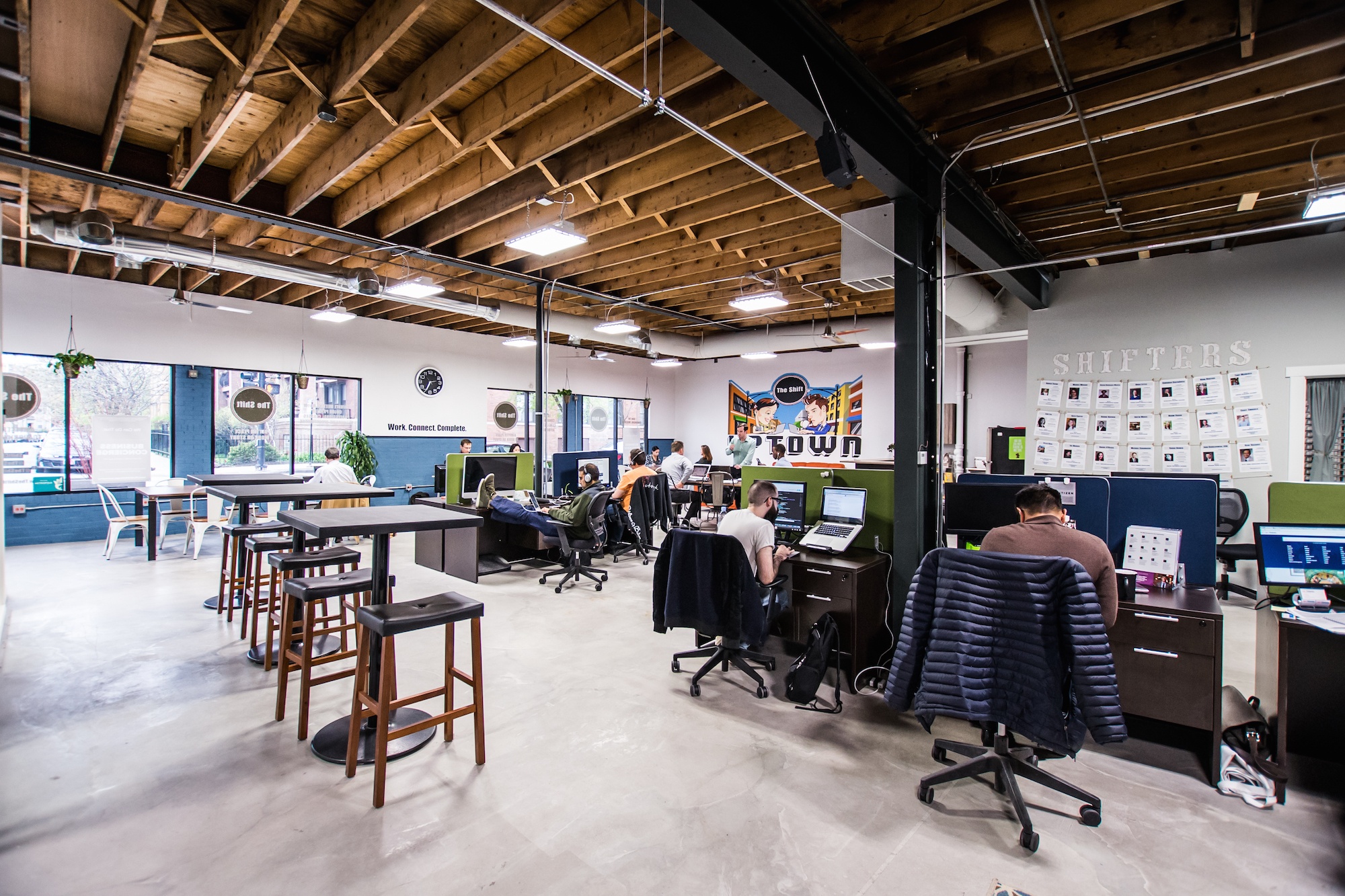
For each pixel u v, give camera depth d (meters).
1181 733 2.71
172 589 4.96
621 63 3.08
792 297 8.07
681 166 4.08
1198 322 5.60
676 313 9.27
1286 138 3.45
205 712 2.81
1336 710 2.51
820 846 1.93
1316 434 5.21
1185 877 1.82
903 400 3.39
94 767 2.34
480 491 5.64
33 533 6.73
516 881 1.76
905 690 2.12
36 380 6.67
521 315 8.37
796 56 2.42
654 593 3.16
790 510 3.93
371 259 6.27
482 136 3.54
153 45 2.77
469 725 2.72
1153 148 3.51
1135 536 2.88
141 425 7.35
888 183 3.21
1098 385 6.05
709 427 13.25
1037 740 1.89
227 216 5.34
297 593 2.58
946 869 1.83
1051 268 6.25
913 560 3.33
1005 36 2.65
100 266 6.95
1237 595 5.34
